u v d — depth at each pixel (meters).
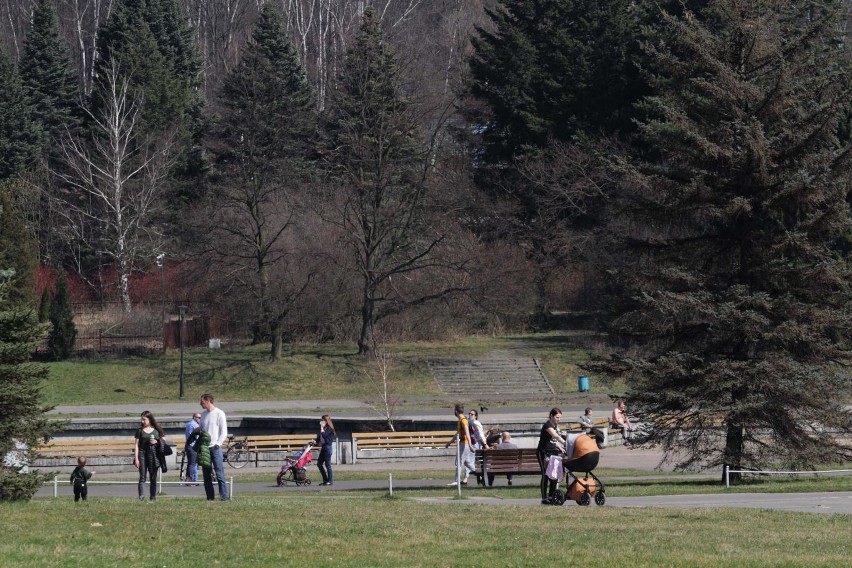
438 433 45.12
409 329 79.50
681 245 33.31
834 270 30.78
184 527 17.00
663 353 32.84
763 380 30.33
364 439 44.41
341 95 73.06
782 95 31.38
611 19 83.88
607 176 63.34
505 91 86.12
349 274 75.44
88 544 15.25
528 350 75.44
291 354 74.62
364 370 71.12
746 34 32.31
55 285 81.38
